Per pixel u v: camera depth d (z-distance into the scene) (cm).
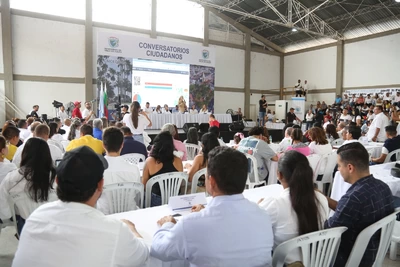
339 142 557
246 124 1370
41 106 1072
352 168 156
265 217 119
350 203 147
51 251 95
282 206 138
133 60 1145
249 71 1516
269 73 1605
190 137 486
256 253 114
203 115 1195
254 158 344
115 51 1105
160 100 1211
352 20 1222
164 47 1198
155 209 177
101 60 1084
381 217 151
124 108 847
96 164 103
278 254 130
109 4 1166
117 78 1117
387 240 154
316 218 137
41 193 192
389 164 308
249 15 1149
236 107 1500
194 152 468
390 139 404
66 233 95
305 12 1223
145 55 1161
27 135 511
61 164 101
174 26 1305
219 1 1305
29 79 1050
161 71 1205
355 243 140
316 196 143
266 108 1427
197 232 109
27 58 1045
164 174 240
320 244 134
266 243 117
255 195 208
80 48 1124
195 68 1280
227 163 115
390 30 1188
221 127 1169
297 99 1398
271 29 1459
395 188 246
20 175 194
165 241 115
